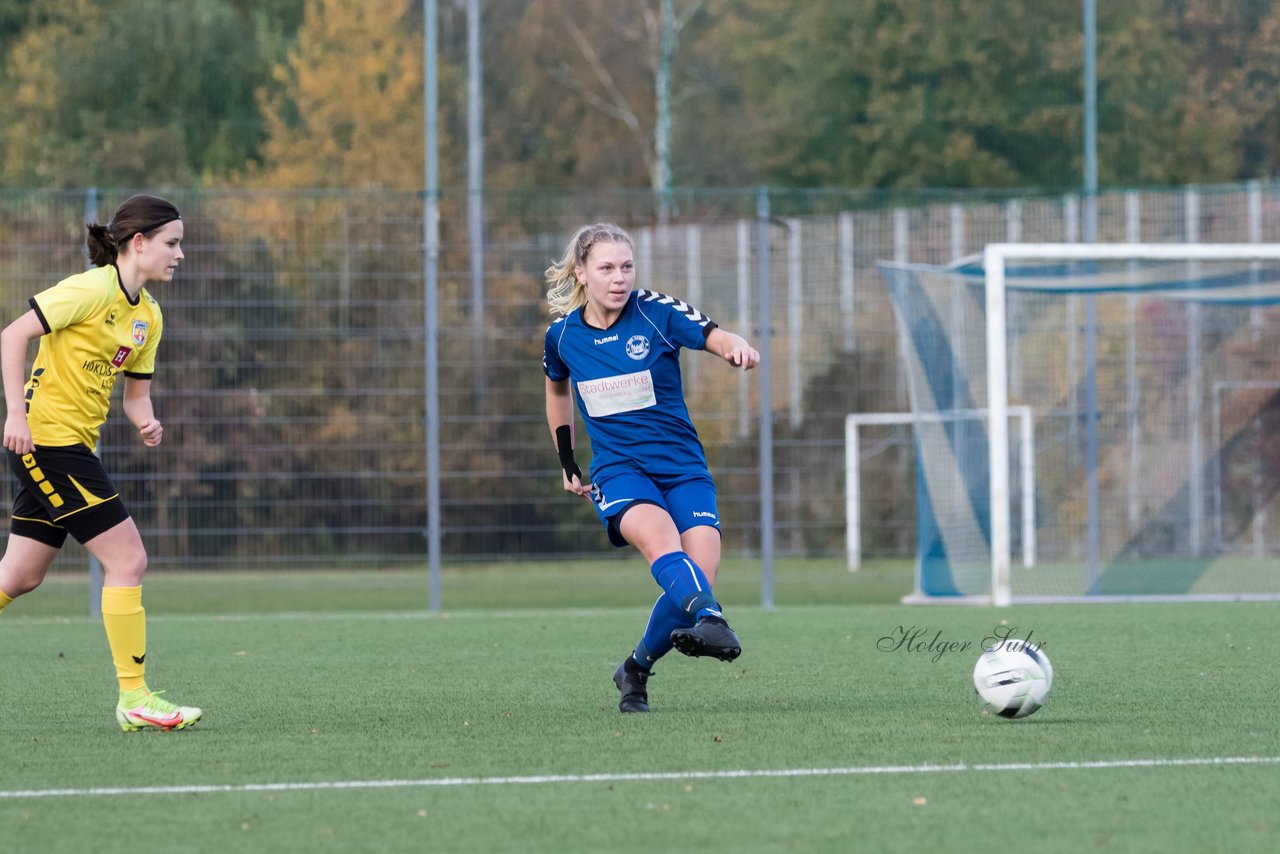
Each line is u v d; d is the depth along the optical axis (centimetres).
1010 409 4569
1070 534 4688
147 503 4031
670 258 4528
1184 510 4788
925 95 7019
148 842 1220
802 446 4600
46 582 3972
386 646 2952
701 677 2338
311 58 6725
